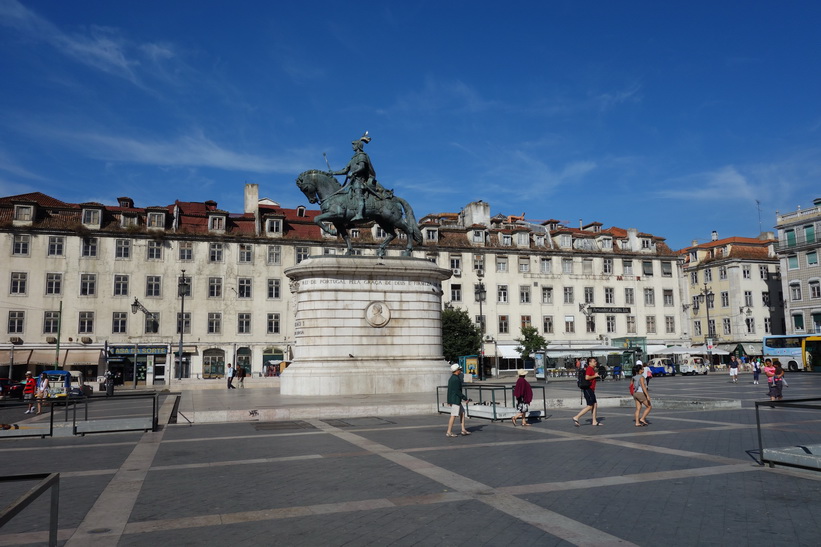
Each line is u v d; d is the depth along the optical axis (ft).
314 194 73.82
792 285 195.31
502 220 212.64
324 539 18.03
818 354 147.33
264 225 176.86
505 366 192.24
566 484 24.58
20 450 37.14
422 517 20.13
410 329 70.44
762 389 91.91
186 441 39.37
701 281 228.84
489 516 20.15
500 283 191.93
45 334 155.94
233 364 166.50
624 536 17.92
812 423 44.16
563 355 184.85
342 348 68.08
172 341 163.32
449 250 188.14
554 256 198.49
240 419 50.52
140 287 163.22
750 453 31.09
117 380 159.12
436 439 38.09
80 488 25.23
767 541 17.37
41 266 157.48
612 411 55.52
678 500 21.88
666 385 110.93
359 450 33.96
